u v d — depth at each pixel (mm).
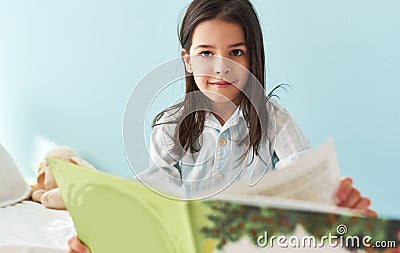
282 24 1881
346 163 1798
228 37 825
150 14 2154
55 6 2459
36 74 2570
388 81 1711
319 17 1811
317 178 650
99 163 2367
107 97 2314
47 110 2547
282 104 1903
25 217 1922
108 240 668
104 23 2299
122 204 633
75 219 690
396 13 1684
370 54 1732
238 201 582
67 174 670
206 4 845
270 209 575
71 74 2436
